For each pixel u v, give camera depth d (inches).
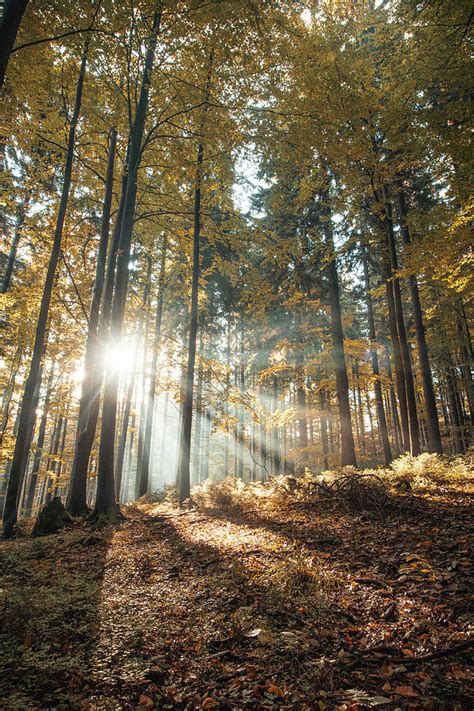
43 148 494.0
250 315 802.2
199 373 620.1
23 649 152.3
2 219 651.5
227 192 560.1
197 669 139.3
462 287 425.4
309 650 144.3
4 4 194.2
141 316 707.4
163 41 337.7
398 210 620.1
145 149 485.7
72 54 389.4
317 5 440.5
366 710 112.3
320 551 240.7
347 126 428.1
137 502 659.4
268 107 407.2
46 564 277.6
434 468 429.1
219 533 319.0
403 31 377.4
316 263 642.2
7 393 711.7
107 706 120.2
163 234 666.2
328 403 833.5
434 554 211.9
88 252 658.2
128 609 189.2
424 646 139.9
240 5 236.2
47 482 1239.5
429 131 362.6
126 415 826.8
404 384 574.2
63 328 683.4
